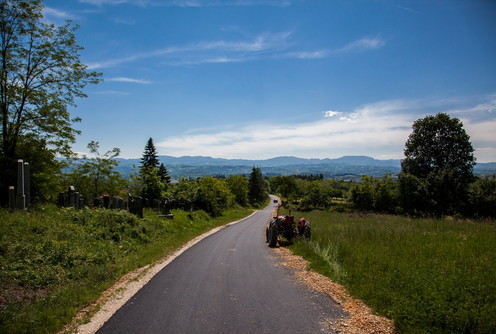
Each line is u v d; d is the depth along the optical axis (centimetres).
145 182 2258
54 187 1592
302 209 4966
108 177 2158
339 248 966
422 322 423
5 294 516
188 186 2820
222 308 514
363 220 2106
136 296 581
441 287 507
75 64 1557
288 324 448
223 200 3459
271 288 630
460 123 3462
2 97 1425
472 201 2738
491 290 503
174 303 541
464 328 396
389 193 3344
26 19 1441
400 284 564
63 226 936
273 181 13625
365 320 456
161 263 884
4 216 893
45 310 479
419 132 3700
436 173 3022
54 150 1638
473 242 962
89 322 461
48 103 1530
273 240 1209
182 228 1695
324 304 531
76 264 724
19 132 1501
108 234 1041
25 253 679
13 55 1448
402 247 912
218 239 1450
